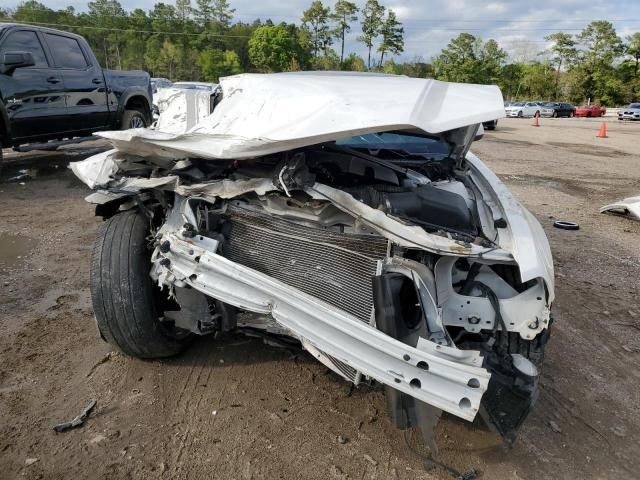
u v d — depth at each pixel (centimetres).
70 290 390
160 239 266
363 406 275
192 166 277
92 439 241
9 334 324
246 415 264
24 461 225
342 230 249
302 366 307
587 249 563
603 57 6106
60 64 736
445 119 229
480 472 237
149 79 940
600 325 390
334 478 228
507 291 242
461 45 6381
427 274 229
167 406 267
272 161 273
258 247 266
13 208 598
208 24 8262
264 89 286
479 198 296
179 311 278
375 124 219
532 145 1598
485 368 220
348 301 239
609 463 249
